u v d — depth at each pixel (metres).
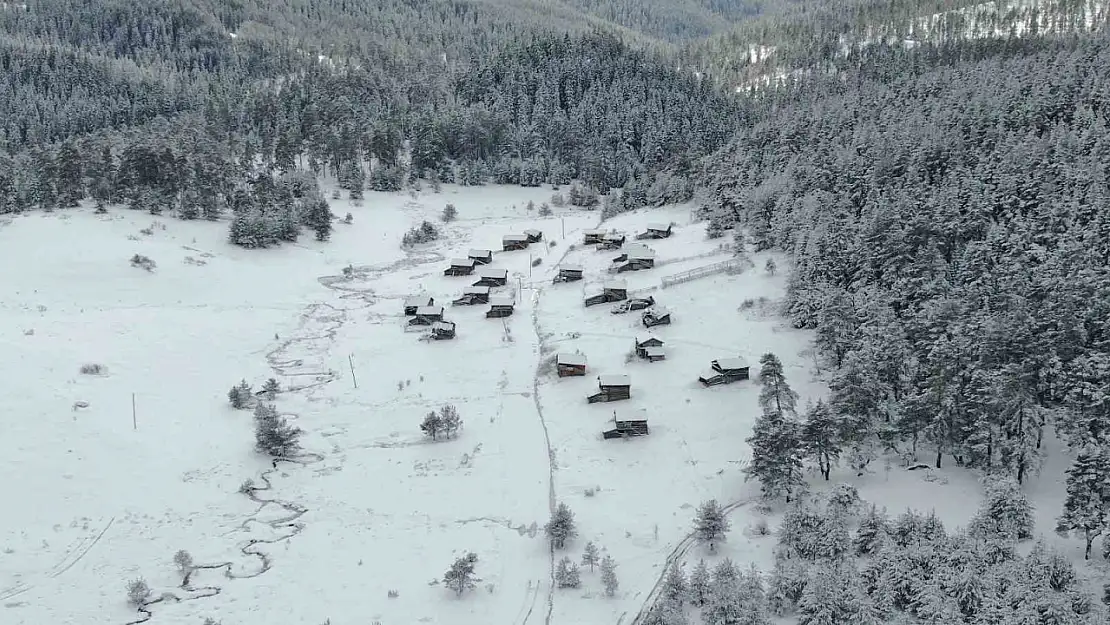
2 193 138.75
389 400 88.12
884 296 86.62
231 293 120.00
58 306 105.62
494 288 123.38
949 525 58.41
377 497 70.19
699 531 60.22
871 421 67.69
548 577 59.03
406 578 59.84
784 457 64.25
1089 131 110.00
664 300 106.69
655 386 85.69
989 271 85.62
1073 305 70.56
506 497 69.56
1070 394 65.62
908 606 49.31
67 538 63.22
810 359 86.12
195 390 88.25
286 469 74.62
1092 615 46.38
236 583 59.47
